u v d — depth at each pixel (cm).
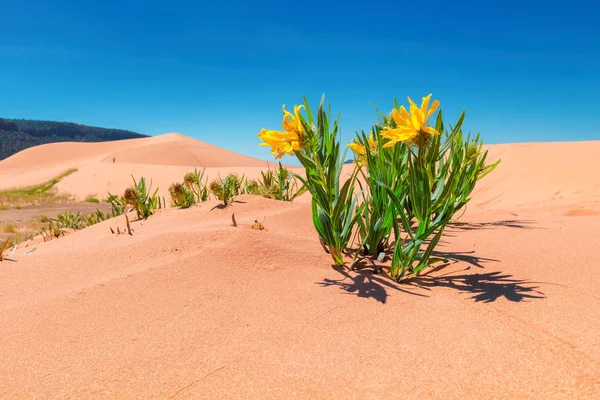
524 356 136
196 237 280
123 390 125
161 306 187
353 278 229
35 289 218
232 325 168
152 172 3134
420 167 202
